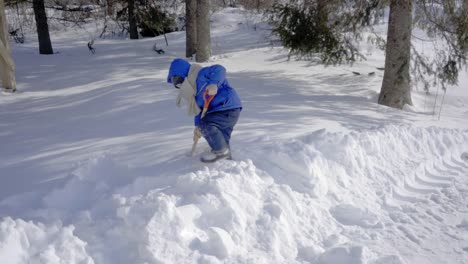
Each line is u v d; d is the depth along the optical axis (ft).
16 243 8.51
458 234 12.12
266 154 14.24
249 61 46.70
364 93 35.04
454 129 20.89
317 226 12.00
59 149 16.51
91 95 28.04
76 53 53.98
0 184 12.87
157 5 63.26
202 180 11.39
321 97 30.14
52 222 9.60
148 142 16.47
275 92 30.58
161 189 11.69
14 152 16.62
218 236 9.72
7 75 33.99
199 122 13.61
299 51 40.50
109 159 13.20
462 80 40.98
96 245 9.39
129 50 55.31
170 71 13.80
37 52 54.85
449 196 14.83
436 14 33.14
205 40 46.60
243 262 9.45
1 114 25.84
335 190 13.99
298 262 10.23
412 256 10.88
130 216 9.78
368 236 11.80
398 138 18.12
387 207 13.97
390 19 29.94
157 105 22.91
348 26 36.96
